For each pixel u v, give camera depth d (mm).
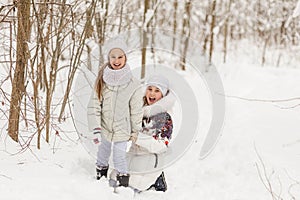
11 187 3373
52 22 4805
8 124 4398
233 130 6012
